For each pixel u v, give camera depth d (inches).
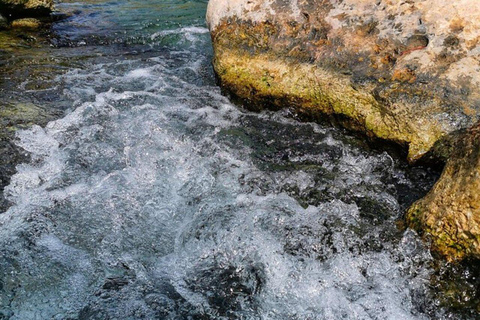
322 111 177.9
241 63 194.5
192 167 164.7
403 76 163.0
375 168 162.7
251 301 122.0
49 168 163.6
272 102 188.5
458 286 119.5
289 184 156.6
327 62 177.6
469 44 159.5
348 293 122.6
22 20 292.7
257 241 135.0
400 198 150.3
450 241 121.1
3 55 246.7
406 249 128.5
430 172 156.3
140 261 131.7
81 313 117.6
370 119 164.2
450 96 154.3
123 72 235.9
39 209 146.2
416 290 121.5
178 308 119.7
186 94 212.5
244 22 197.3
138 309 119.0
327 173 161.2
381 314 118.0
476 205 113.1
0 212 144.6
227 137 180.2
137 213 146.3
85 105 200.1
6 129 181.2
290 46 186.2
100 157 169.3
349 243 133.6
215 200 150.3
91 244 135.9
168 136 179.9
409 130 155.6
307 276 126.7
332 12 183.2
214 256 133.3
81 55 255.0
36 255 131.5
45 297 120.9
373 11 177.6
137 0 360.2
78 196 152.0
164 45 274.7
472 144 117.3
